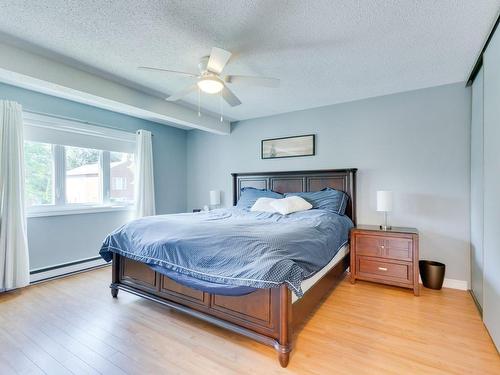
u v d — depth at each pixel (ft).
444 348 6.00
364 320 7.26
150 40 6.84
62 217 11.27
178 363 5.57
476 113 8.52
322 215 9.74
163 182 15.61
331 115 12.13
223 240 6.46
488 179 6.62
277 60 7.89
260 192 13.03
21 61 7.23
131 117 13.87
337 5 5.48
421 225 10.17
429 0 5.33
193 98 11.30
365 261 9.73
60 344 6.23
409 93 10.42
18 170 9.40
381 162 10.98
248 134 14.64
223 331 6.80
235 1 5.38
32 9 5.61
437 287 9.34
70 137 11.48
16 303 8.41
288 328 5.46
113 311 7.88
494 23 6.04
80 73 8.53
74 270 11.53
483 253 7.23
